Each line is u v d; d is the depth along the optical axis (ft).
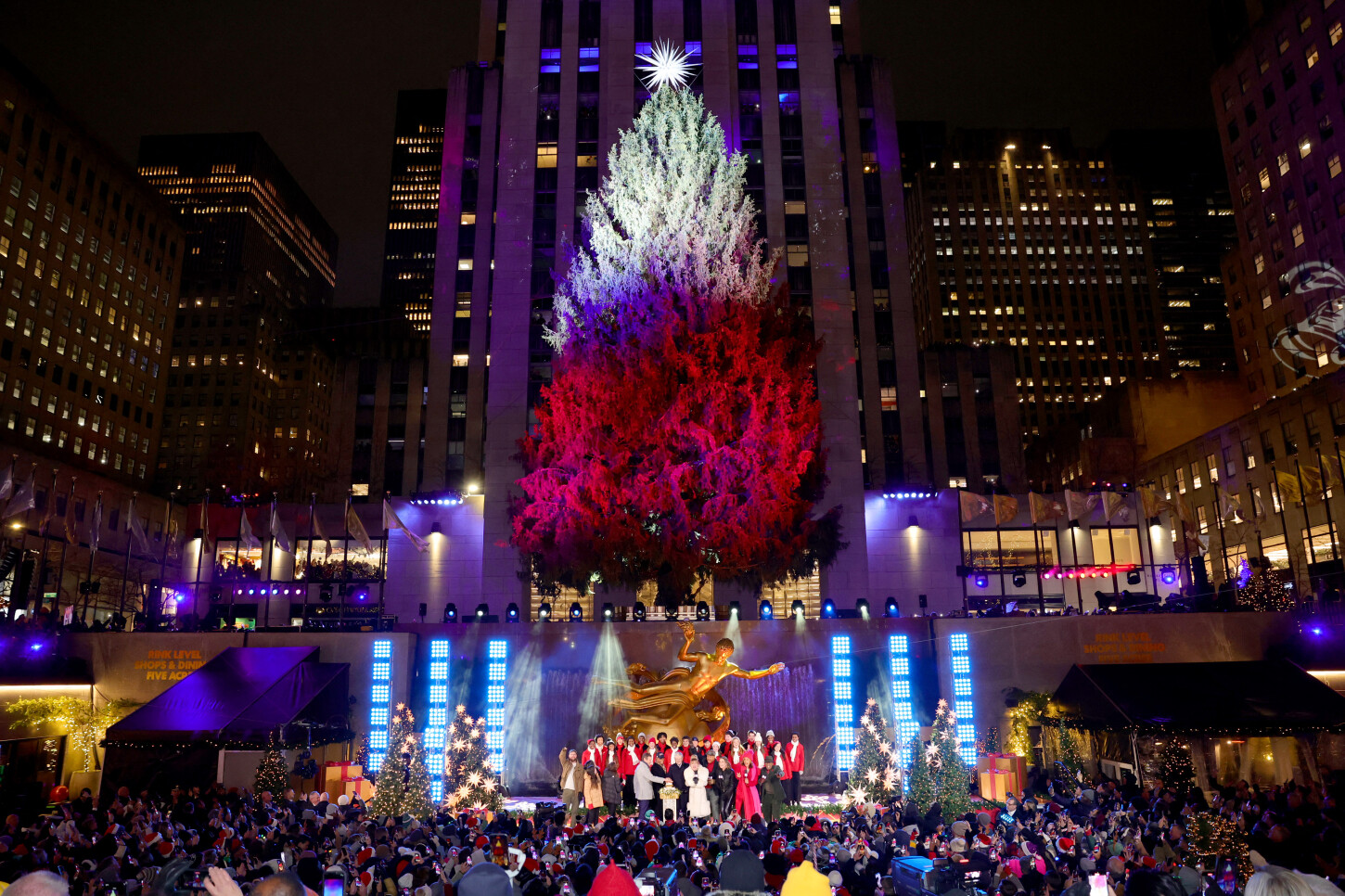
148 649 116.78
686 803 88.79
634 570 141.69
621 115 203.72
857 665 120.57
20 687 106.52
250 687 105.50
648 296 151.53
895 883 49.14
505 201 201.05
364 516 180.34
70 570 209.46
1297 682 105.81
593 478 139.95
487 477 181.57
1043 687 117.60
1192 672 109.40
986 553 177.99
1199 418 282.77
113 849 54.60
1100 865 48.39
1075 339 515.91
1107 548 173.27
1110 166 543.39
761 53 213.46
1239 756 109.19
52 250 309.22
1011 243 528.22
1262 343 282.15
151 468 364.17
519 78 210.38
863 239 231.71
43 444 301.43
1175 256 529.04
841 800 106.83
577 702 119.65
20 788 104.78
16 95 292.81
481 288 226.99
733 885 22.13
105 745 96.58
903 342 228.43
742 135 207.82
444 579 178.60
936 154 554.05
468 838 57.16
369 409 251.39
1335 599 120.47
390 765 88.12
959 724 117.19
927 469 239.91
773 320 153.99
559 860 47.32
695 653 106.42
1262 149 282.97
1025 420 504.43
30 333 297.33
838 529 154.10
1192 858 58.54
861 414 224.53
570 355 156.04
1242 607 127.75
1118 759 105.81
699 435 138.51
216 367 461.78
